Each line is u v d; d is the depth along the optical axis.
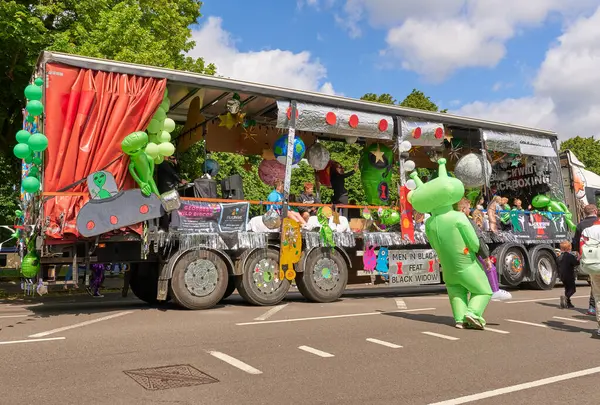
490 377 4.83
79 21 16.38
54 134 7.97
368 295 12.75
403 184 11.51
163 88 8.80
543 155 14.04
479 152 15.29
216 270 9.39
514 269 12.98
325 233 10.39
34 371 4.86
